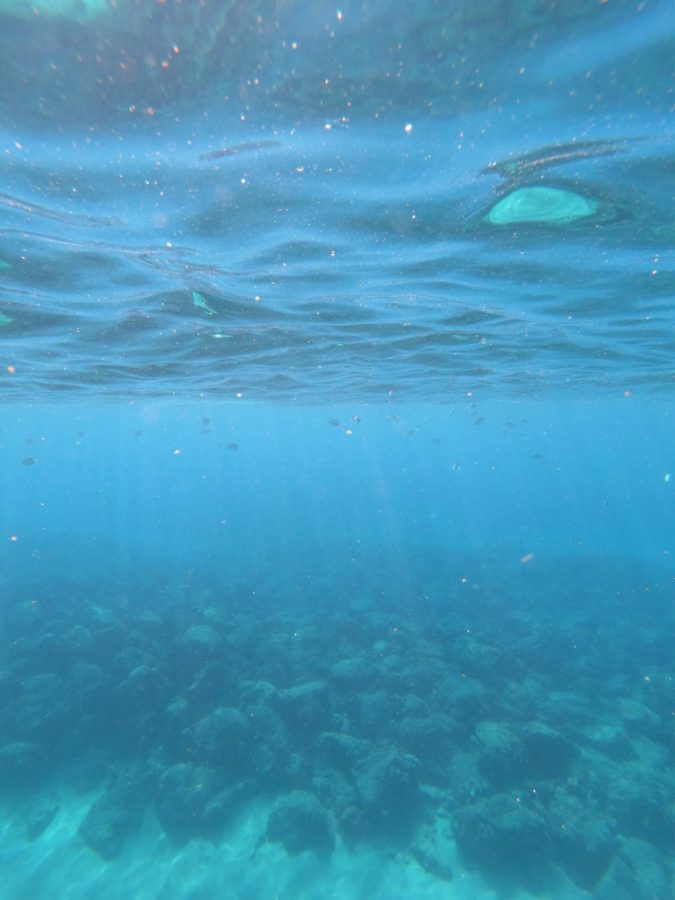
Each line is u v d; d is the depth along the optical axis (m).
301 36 1.75
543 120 2.22
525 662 6.58
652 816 3.90
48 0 1.57
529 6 1.68
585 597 10.68
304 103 2.06
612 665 6.75
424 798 4.10
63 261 3.47
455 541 21.30
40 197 2.66
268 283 3.98
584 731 5.21
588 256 3.61
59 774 4.37
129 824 3.84
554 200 2.86
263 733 4.45
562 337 6.04
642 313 5.02
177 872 3.53
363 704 4.95
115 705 4.84
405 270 3.79
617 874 3.48
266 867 3.55
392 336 5.70
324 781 4.13
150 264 3.54
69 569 12.35
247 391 10.40
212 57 1.81
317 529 21.52
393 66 1.90
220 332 5.33
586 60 1.90
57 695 5.08
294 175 2.55
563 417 22.94
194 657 5.55
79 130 2.17
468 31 1.76
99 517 29.73
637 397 14.06
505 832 3.56
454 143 2.35
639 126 2.26
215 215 2.89
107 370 7.22
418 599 9.16
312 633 6.76
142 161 2.39
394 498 46.88
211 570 12.23
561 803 3.94
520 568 13.55
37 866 3.58
